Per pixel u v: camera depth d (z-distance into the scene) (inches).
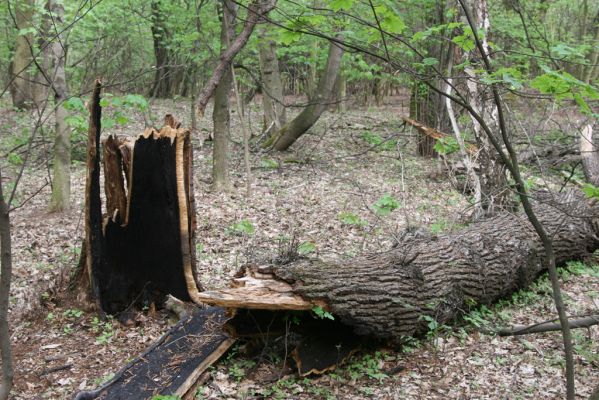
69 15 333.7
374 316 179.6
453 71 317.7
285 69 900.0
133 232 224.7
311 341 183.6
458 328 198.1
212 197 389.7
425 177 461.4
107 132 583.8
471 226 260.2
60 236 321.7
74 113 349.1
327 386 176.4
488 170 310.0
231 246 299.6
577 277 268.7
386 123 757.3
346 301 175.0
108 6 452.1
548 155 399.2
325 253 282.5
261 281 177.9
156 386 171.9
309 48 559.8
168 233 223.8
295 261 195.8
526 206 110.7
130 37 519.8
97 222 223.3
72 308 229.8
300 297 172.4
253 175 466.9
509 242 240.5
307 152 562.3
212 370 183.2
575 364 185.2
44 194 405.4
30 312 226.4
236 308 185.3
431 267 206.4
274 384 177.6
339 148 592.4
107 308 225.8
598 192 119.8
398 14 117.5
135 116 684.1
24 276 266.8
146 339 210.1
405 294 189.5
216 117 403.2
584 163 347.9
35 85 544.1
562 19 748.0
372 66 507.5
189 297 226.5
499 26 433.4
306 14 118.5
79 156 512.7
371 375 179.0
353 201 385.1
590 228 281.3
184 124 679.7
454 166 442.0
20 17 489.4
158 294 229.0
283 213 358.0
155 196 221.8
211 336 195.8
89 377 186.5
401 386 175.3
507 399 167.2
